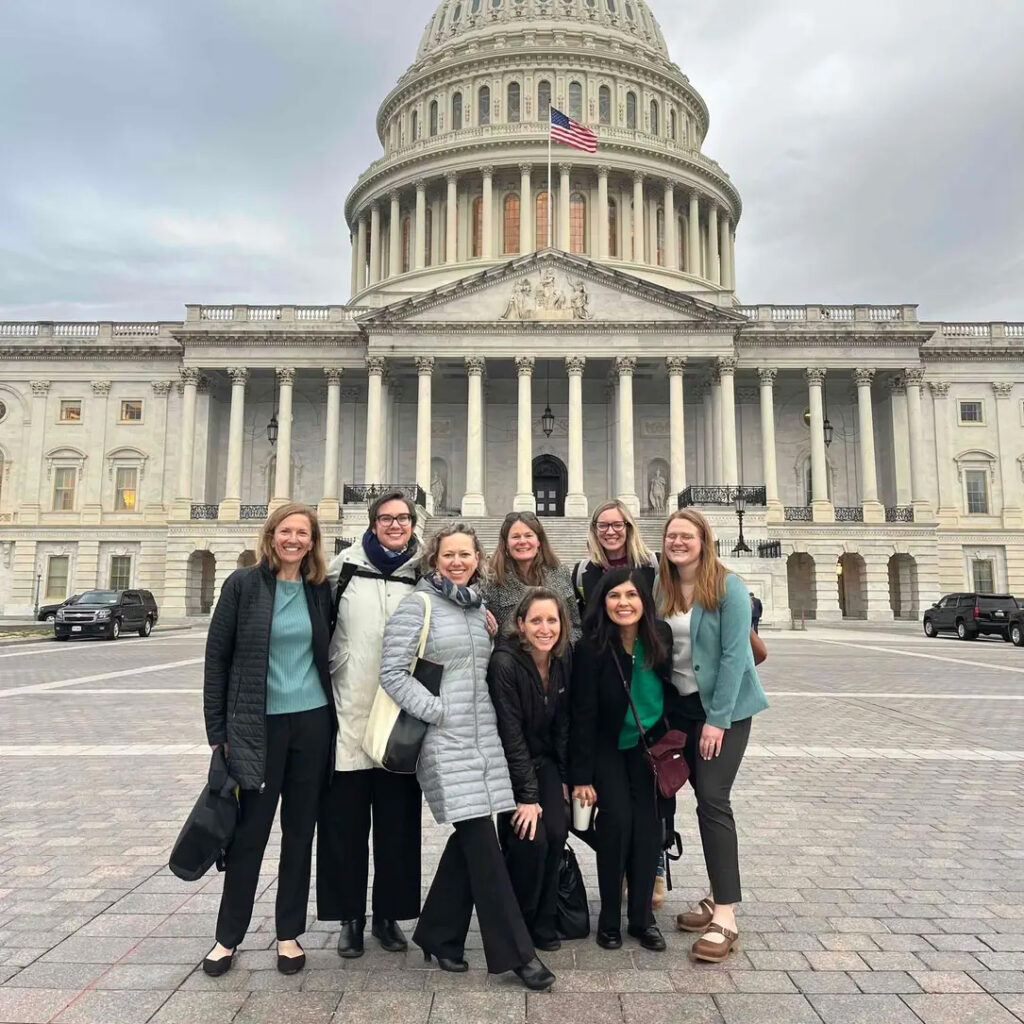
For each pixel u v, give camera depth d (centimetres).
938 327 5775
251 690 505
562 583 619
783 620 4284
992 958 508
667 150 6769
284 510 529
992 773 1005
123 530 5628
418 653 513
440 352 5191
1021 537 5512
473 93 7119
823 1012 442
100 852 703
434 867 686
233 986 473
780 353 5406
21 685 1800
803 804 863
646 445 5906
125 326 5894
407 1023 431
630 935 553
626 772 549
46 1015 434
